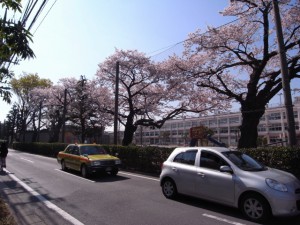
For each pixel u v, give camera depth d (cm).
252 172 660
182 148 856
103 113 3145
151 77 2614
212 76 1964
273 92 1576
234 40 1739
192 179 761
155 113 2858
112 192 955
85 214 691
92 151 1441
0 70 629
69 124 4403
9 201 829
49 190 998
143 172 1532
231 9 1730
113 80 2738
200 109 2589
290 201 588
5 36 448
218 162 725
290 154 904
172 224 608
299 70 1538
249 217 631
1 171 1545
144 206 760
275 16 1084
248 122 1608
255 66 1652
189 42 1859
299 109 6338
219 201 694
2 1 441
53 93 4116
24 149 4294
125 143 2703
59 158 1641
